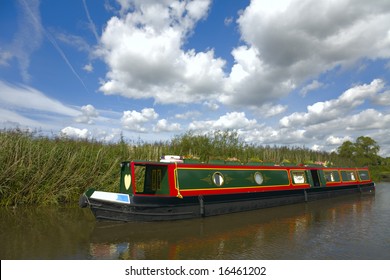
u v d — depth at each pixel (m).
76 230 10.67
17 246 8.91
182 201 12.24
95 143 20.45
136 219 11.18
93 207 10.73
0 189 13.80
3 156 14.26
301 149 38.66
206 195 13.10
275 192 16.39
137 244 9.30
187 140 24.84
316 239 10.08
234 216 13.55
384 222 12.80
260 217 13.63
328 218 13.64
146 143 22.25
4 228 10.83
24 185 14.73
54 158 15.88
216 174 13.86
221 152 25.23
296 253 8.65
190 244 9.40
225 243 9.53
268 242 9.70
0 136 15.23
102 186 16.70
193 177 12.89
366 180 25.14
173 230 10.93
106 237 9.93
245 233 10.77
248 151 27.06
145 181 13.32
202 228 11.32
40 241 9.41
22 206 14.53
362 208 16.59
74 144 18.58
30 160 14.90
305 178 18.91
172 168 12.36
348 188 22.64
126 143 21.03
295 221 12.89
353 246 9.34
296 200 17.61
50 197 14.99
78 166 16.73
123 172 12.95
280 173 17.22
